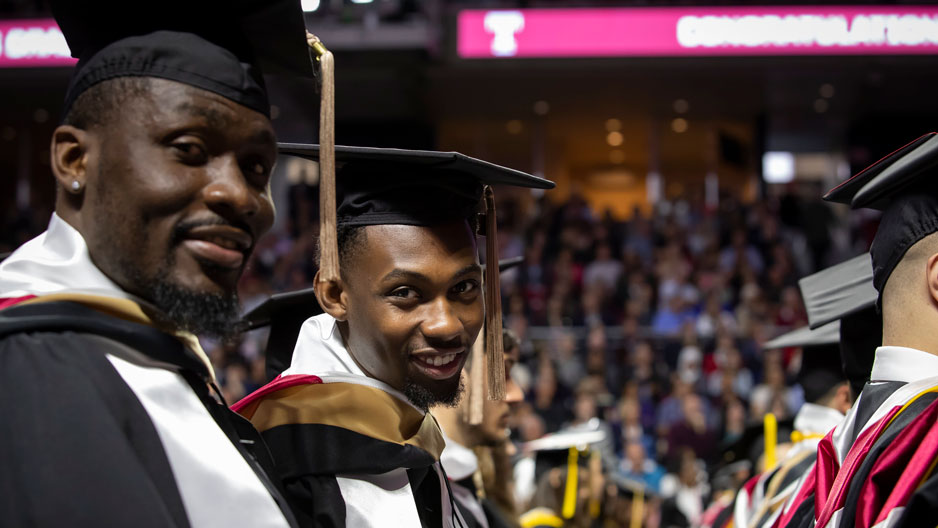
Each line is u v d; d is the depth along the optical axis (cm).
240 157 105
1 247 1146
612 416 701
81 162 102
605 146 1257
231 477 103
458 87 1091
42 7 995
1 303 100
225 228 102
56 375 93
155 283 100
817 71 1000
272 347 176
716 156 1230
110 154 99
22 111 1176
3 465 89
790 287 951
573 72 1029
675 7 989
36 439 89
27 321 96
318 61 127
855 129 1198
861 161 1195
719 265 1037
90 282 102
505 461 258
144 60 101
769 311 904
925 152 125
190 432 103
